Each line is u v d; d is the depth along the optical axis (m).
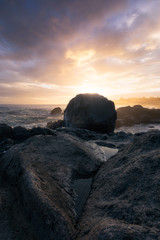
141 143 3.39
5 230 1.99
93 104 13.59
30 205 2.20
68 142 4.64
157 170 2.31
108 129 14.03
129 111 25.50
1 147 6.61
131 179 2.38
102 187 2.71
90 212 2.18
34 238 1.88
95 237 1.51
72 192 2.82
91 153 4.54
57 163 3.55
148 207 1.78
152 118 24.25
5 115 28.66
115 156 3.88
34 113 36.25
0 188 2.92
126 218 1.74
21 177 2.83
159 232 1.42
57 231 1.81
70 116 14.63
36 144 4.30
